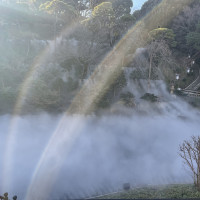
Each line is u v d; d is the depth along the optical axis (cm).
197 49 2619
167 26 2933
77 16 2505
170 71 2428
